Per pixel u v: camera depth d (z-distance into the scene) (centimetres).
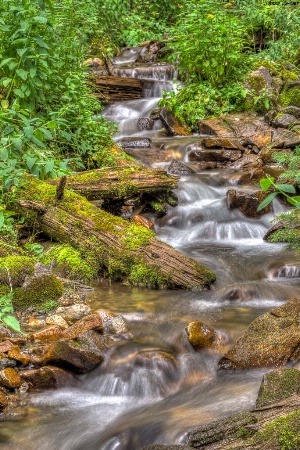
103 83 1159
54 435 348
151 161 883
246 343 415
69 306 500
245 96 1045
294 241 556
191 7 1252
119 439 339
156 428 344
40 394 392
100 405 384
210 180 818
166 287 561
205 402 371
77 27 1019
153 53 1430
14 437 347
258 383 385
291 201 273
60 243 610
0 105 702
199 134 1009
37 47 686
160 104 1076
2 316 386
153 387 398
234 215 746
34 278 516
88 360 409
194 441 309
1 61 686
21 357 407
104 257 581
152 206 722
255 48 1359
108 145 819
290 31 1322
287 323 423
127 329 466
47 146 738
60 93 797
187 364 416
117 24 1544
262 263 616
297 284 562
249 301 530
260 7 1390
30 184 626
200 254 648
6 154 582
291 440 279
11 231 594
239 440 297
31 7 706
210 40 1073
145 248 571
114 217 603
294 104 1045
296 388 337
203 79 1139
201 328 442
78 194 639
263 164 871
